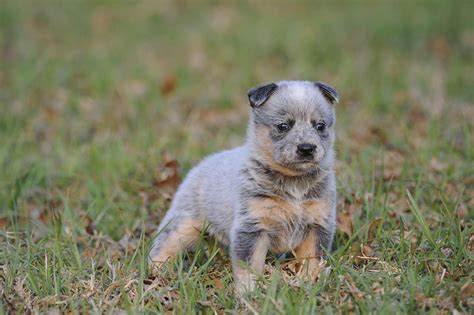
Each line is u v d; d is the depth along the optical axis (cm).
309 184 975
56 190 1275
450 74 1884
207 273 967
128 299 878
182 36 2333
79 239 1103
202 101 1795
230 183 1007
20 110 1712
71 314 863
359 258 974
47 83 1897
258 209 966
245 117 1675
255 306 852
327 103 1016
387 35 2256
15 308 878
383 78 1892
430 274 886
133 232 1128
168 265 970
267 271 974
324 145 988
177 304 870
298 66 1998
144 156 1384
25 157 1446
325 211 980
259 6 2698
